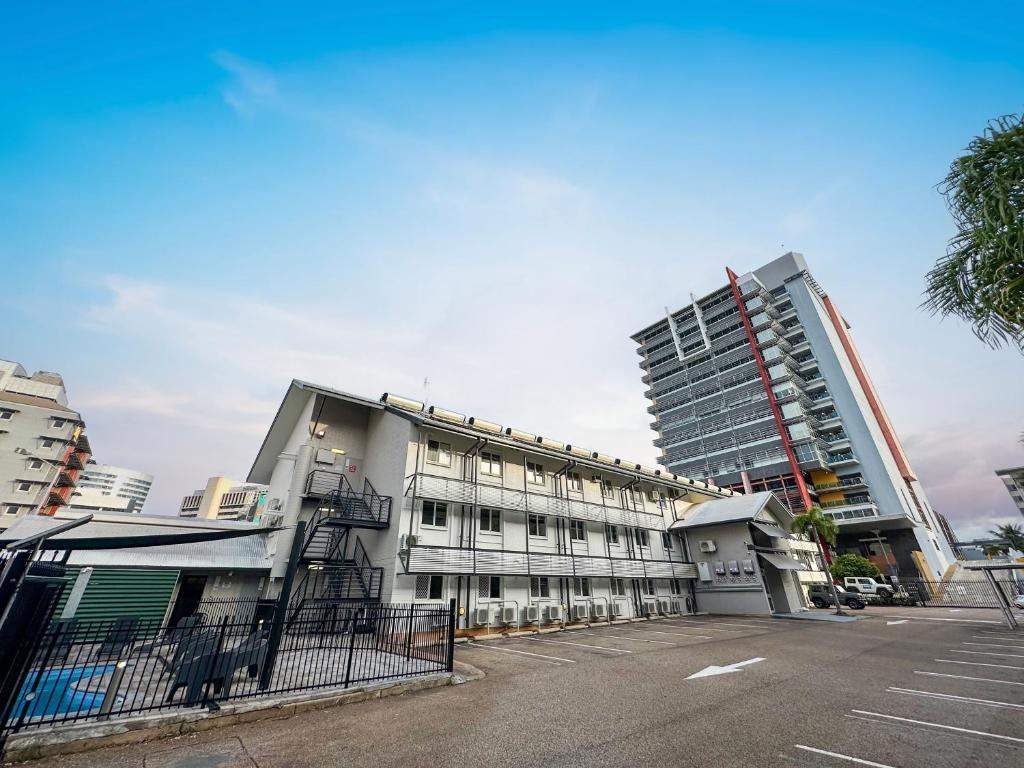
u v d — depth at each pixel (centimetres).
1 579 564
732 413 6988
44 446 5216
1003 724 666
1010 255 474
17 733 568
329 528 1997
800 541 3994
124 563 1670
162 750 588
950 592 3756
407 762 550
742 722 694
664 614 2855
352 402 2208
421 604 1798
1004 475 6431
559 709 778
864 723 684
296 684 863
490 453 2425
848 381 6450
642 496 3300
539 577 2298
